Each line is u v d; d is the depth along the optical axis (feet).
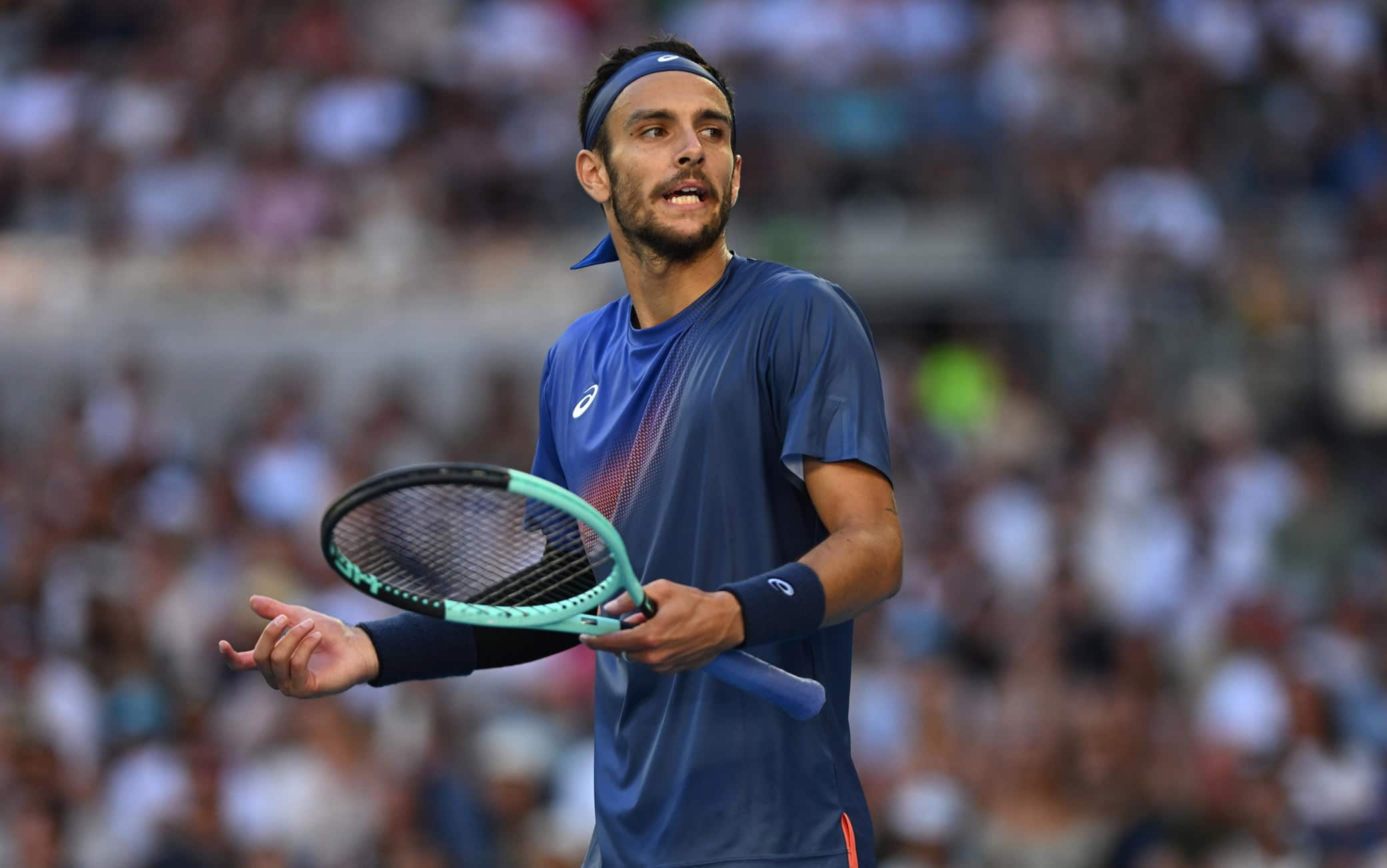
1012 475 133.49
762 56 174.19
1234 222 167.53
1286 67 183.73
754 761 36.04
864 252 160.97
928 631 114.93
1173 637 114.32
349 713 102.06
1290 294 155.02
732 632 32.19
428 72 184.03
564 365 41.04
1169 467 133.69
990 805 92.73
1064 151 166.09
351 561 35.78
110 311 164.96
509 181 169.89
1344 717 104.27
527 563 36.86
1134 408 140.56
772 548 36.55
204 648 115.03
